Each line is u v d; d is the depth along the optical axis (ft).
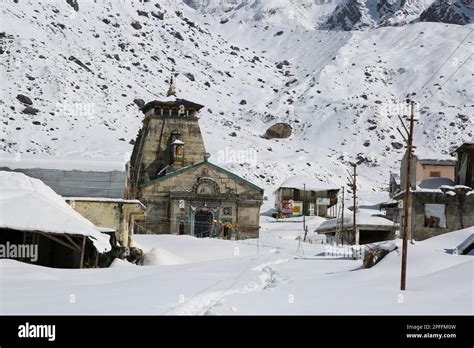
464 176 263.70
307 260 200.44
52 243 170.30
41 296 99.81
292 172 620.08
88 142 611.06
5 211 151.12
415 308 92.63
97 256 166.50
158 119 380.99
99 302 93.56
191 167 342.85
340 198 472.03
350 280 134.62
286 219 419.95
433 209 252.01
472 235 176.55
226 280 131.13
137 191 338.95
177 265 177.37
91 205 203.62
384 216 369.30
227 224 335.47
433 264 143.23
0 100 644.69
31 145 582.76
